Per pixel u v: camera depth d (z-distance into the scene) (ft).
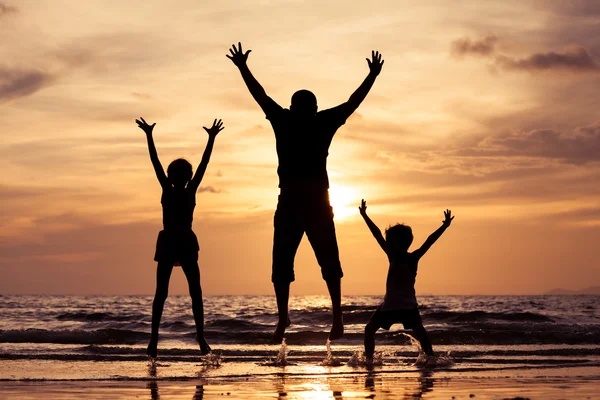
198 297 25.39
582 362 25.17
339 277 16.88
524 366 23.59
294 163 16.72
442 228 25.73
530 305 175.01
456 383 18.54
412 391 16.75
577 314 110.22
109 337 41.60
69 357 27.37
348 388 17.49
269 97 17.22
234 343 40.63
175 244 24.88
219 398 15.52
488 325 54.44
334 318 16.92
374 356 27.37
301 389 17.33
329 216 16.79
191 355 29.04
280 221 16.80
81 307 155.12
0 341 39.50
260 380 19.65
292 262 16.96
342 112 17.06
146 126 24.98
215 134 25.44
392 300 25.35
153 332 24.80
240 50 17.49
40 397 15.81
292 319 70.49
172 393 16.55
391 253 25.73
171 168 25.18
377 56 17.63
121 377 20.25
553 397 15.44
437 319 74.59
